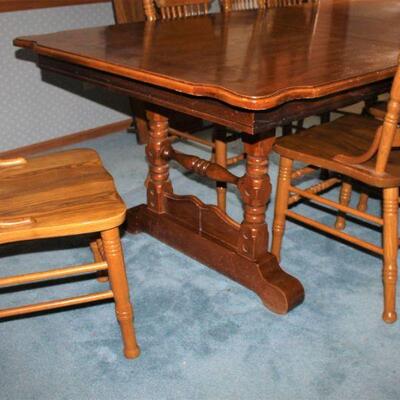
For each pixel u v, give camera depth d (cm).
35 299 168
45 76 284
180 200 188
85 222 119
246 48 154
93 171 143
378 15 225
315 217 219
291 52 148
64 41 166
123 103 328
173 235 193
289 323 157
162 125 187
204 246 181
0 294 171
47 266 186
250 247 165
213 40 166
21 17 265
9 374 138
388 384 134
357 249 196
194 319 159
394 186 143
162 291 173
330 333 153
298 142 167
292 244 199
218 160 216
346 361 142
